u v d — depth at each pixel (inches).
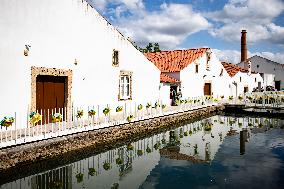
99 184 431.2
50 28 603.8
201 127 936.3
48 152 497.4
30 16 563.5
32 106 572.7
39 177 458.9
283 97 1275.8
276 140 738.2
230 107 1283.2
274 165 520.1
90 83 709.9
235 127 939.3
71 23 651.5
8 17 526.6
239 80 1756.9
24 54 555.5
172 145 692.1
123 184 430.3
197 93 1343.5
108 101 772.6
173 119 924.0
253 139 753.0
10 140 449.4
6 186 414.6
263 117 1160.8
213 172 483.8
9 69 532.4
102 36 742.5
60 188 413.1
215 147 666.8
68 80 651.5
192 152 624.4
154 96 1000.2
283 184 424.2
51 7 603.5
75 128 566.9
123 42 821.9
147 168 508.7
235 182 434.6
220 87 1560.0
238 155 594.6
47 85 624.7
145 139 757.3
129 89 863.1
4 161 429.4
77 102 676.7
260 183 429.4
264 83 2114.9
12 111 540.1
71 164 534.3
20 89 552.1
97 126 613.3
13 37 536.1
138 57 896.9
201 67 1373.0
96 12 720.3
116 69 797.2
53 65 613.6
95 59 722.2
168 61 1346.0
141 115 809.5
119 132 674.8
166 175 471.2
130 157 585.0
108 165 530.0
